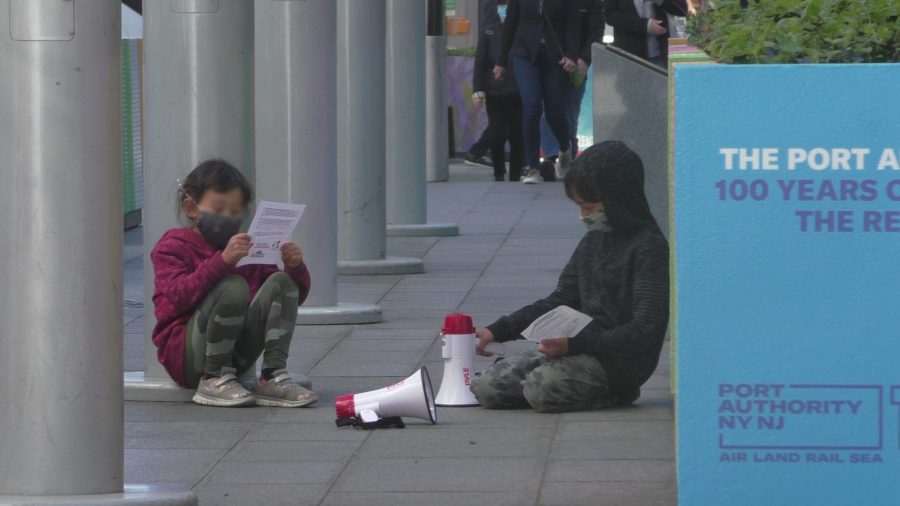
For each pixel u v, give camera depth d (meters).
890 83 12.31
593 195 19.39
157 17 21.77
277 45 27.67
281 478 16.72
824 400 12.64
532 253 38.31
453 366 20.94
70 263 14.15
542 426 19.16
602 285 19.75
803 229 12.47
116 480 14.59
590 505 15.24
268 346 20.89
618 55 24.70
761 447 12.75
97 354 14.31
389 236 42.00
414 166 42.34
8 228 14.11
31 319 14.13
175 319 20.84
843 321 12.53
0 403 14.23
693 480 12.82
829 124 12.38
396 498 15.73
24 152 14.07
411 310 29.67
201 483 16.55
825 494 12.75
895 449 12.66
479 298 31.19
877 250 12.44
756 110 12.41
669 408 20.12
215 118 21.72
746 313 12.59
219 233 20.55
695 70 12.42
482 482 16.31
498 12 57.94
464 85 71.06
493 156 59.00
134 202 46.31
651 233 19.61
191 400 21.28
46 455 14.23
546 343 19.56
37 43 14.04
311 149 28.00
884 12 14.01
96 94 14.19
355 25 34.34
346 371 23.55
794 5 14.77
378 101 34.84
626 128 24.75
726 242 12.54
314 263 28.30
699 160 12.48
